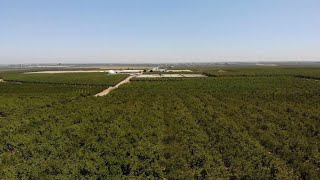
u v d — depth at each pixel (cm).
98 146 2389
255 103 5284
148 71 19688
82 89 8838
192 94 6956
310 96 6250
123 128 3133
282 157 2294
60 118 3766
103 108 4588
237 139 2656
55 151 2348
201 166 2078
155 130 3017
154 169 1955
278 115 4038
